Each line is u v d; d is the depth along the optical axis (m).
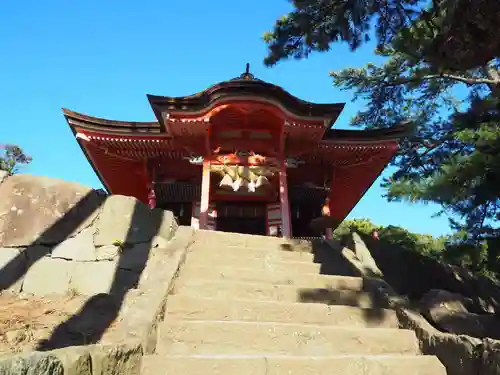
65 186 6.60
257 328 4.66
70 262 6.11
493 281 9.95
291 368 3.95
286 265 7.16
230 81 14.02
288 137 14.80
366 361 4.18
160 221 7.32
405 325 5.36
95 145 14.91
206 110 13.88
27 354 2.19
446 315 6.30
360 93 16.98
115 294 5.68
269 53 11.55
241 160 15.32
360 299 6.06
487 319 6.16
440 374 4.34
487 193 7.94
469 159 8.98
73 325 4.55
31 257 5.90
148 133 14.70
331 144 15.30
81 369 2.62
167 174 16.50
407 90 16.38
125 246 6.57
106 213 6.73
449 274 9.02
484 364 3.99
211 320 4.95
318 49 11.09
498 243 8.05
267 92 14.00
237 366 3.86
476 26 6.96
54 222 6.23
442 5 7.07
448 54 7.64
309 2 10.17
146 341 3.96
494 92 10.00
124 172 17.11
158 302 4.62
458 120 9.48
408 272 8.62
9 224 5.98
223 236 8.23
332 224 15.24
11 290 5.59
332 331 4.81
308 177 17.03
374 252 8.67
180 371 3.73
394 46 8.39
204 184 14.68
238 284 5.84
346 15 10.00
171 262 6.04
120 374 3.22
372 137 15.23
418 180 11.28
